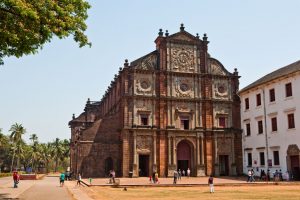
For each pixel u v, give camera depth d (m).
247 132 62.75
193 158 62.00
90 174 58.84
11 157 132.38
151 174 58.84
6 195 29.67
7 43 18.98
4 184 47.16
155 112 61.09
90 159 59.41
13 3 16.84
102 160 59.81
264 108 57.72
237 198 27.28
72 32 20.61
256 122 59.88
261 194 30.75
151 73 62.16
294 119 50.69
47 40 19.77
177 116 62.12
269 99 56.66
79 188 38.84
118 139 61.28
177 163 61.88
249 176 49.41
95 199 26.42
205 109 63.69
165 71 62.56
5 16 17.92
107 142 60.59
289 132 51.47
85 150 59.53
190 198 27.69
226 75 65.81
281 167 52.62
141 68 61.72
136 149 58.97
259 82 60.28
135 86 60.91
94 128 60.69
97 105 92.94
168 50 63.66
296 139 49.91
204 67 65.00
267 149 56.19
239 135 64.50
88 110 91.81
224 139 63.62
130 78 61.09
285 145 52.12
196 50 65.25
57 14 19.53
